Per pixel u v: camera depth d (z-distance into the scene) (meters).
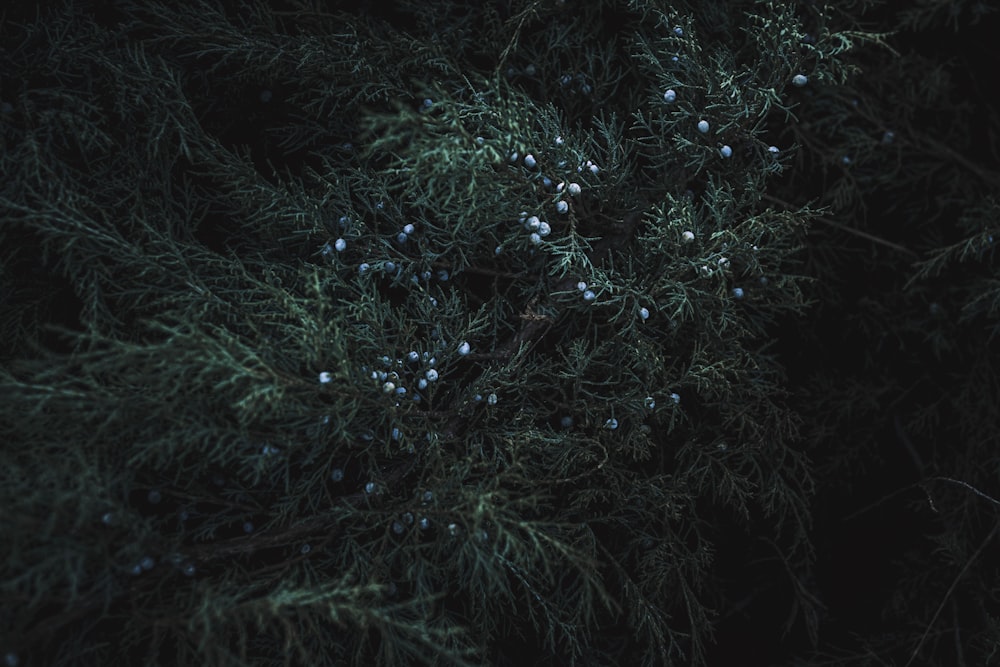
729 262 0.71
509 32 0.77
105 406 0.63
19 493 0.61
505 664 0.77
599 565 0.72
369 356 0.70
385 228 0.75
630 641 0.81
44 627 0.61
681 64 0.73
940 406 0.91
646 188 0.75
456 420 0.71
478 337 0.75
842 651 0.84
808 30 0.83
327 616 0.64
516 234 0.70
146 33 0.76
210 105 0.77
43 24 0.72
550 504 0.72
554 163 0.71
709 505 0.84
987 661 0.81
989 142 0.92
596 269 0.71
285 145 0.78
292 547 0.69
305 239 0.73
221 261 0.70
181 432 0.63
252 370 0.63
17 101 0.71
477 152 0.65
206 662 0.61
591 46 0.79
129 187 0.71
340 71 0.73
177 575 0.67
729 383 0.73
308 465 0.71
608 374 0.74
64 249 0.66
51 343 0.72
